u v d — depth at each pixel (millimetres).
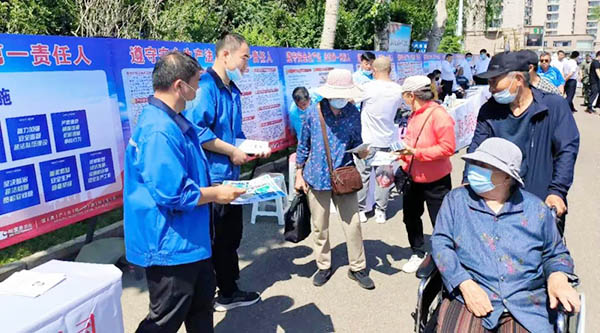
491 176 2377
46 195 3666
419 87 3930
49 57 3650
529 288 2334
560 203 2832
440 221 2574
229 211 3443
